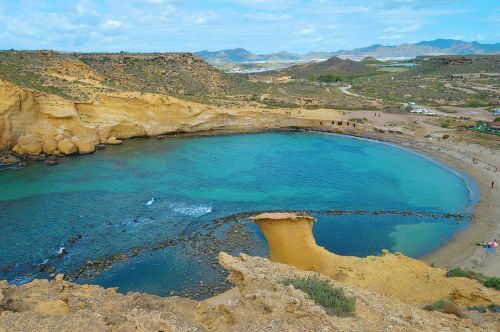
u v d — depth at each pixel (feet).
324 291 45.80
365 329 38.96
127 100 231.71
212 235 115.65
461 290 65.05
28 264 98.02
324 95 398.62
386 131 262.47
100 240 111.34
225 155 209.87
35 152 194.08
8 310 40.16
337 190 160.25
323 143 244.83
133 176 169.37
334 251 110.22
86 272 95.04
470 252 106.93
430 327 43.29
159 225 122.01
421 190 162.09
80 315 37.27
